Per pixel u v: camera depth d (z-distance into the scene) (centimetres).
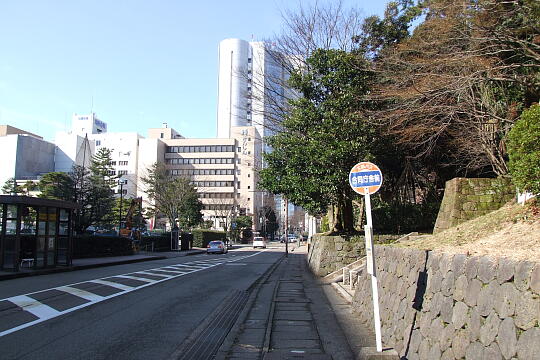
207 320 909
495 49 1098
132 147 10681
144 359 608
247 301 1209
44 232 1914
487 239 677
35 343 675
